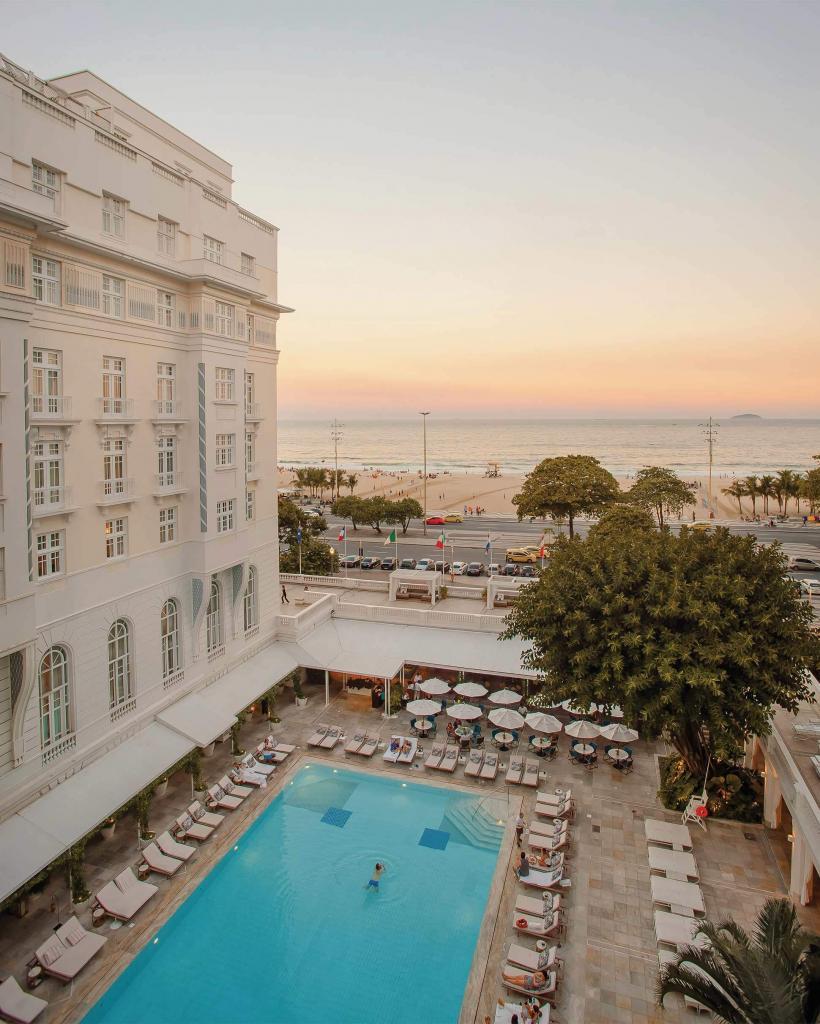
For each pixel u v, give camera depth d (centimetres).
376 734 3534
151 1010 1902
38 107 2286
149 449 2934
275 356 3978
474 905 2328
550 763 3266
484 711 3828
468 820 2811
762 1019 1320
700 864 2508
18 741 2273
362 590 5234
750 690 2553
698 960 1534
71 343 2492
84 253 2527
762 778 3012
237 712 3219
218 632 3544
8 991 1855
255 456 3825
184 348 3117
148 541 2947
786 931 1498
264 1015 1892
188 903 2306
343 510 9581
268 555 3978
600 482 7550
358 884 2430
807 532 9375
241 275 3325
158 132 3241
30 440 2200
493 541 9000
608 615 2667
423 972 2041
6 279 2083
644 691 2577
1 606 2111
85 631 2595
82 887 2269
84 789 2464
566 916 2258
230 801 2848
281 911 2288
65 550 2500
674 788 2945
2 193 2047
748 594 2616
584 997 1941
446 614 4162
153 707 2972
